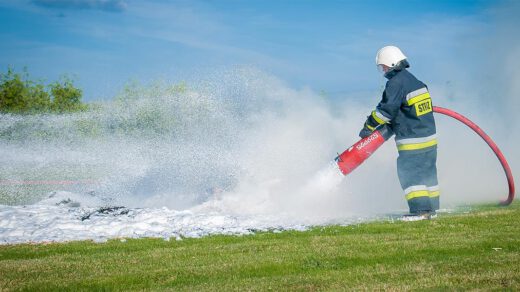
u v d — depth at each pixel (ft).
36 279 15.84
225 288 14.15
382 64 26.84
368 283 14.03
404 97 26.21
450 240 19.07
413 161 26.30
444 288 13.24
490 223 22.56
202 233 23.48
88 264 17.66
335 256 17.39
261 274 15.64
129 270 16.67
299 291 13.62
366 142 27.99
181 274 15.94
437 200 26.61
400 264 15.97
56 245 21.36
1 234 24.07
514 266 14.99
